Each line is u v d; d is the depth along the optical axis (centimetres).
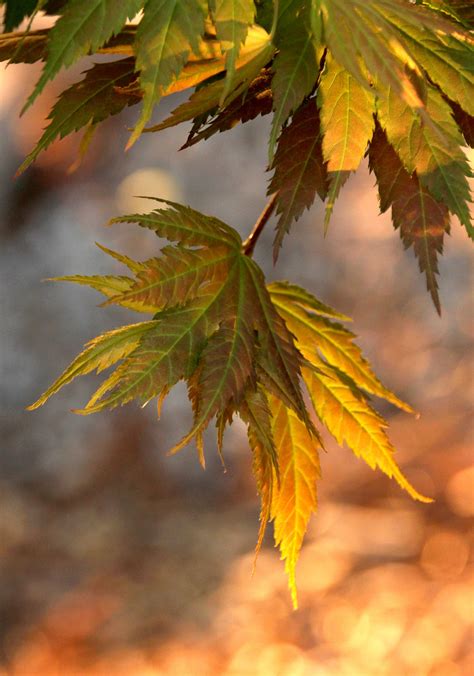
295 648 510
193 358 97
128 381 94
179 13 84
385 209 96
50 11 119
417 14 88
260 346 100
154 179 738
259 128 756
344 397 120
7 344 716
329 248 737
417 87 91
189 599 573
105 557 618
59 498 679
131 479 690
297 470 118
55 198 748
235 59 84
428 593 530
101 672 507
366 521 620
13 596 582
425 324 730
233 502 677
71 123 102
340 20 85
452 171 92
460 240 753
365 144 93
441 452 661
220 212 726
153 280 97
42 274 722
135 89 102
